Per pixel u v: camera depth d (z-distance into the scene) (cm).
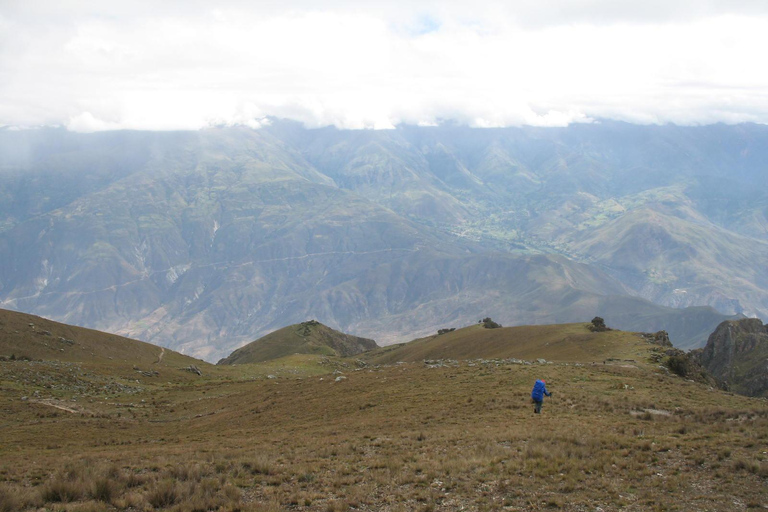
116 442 4044
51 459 3066
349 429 3597
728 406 3825
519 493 2028
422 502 2003
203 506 1980
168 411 5900
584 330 9831
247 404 5631
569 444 2625
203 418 5281
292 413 4703
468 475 2258
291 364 11444
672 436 2742
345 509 1941
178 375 8944
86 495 2169
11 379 6525
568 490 2041
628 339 7969
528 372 5075
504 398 4053
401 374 5791
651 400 3878
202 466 2606
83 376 7381
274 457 2811
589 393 4178
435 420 3609
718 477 2114
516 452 2527
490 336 12369
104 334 11425
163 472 2477
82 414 5375
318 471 2481
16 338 9100
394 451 2783
